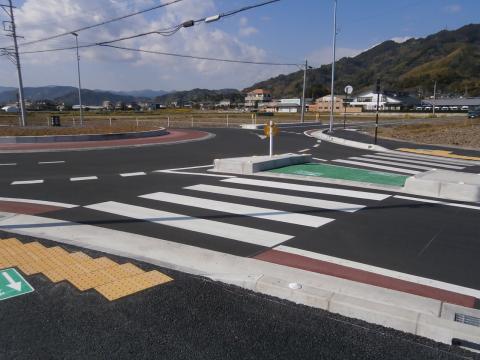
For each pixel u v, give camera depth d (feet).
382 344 10.71
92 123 138.62
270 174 36.09
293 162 42.22
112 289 13.65
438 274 15.15
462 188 26.96
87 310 12.28
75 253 16.88
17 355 10.12
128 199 27.02
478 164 47.88
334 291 13.29
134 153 55.01
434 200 26.78
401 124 148.25
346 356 10.16
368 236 19.42
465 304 12.92
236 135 89.15
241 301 12.93
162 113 304.30
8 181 34.22
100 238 18.92
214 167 39.65
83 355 10.11
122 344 10.57
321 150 59.47
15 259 16.21
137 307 12.47
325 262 16.21
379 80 63.36
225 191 29.35
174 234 19.62
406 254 17.11
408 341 10.88
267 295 13.41
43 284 14.02
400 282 14.43
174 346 10.49
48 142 69.77
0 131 81.71
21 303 12.70
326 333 11.18
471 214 23.41
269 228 20.61
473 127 115.55
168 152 56.18
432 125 134.62
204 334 11.03
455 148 65.36
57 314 12.05
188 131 104.06
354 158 50.44
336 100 381.40
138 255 16.70
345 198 27.14
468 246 18.12
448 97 451.53
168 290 13.61
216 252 17.13
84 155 52.75
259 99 499.92
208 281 14.34
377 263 16.15
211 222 21.59
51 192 29.60
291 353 10.25
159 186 31.42
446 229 20.54
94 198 27.43
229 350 10.34
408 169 42.14
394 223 21.53
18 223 21.42
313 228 20.63
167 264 15.79
